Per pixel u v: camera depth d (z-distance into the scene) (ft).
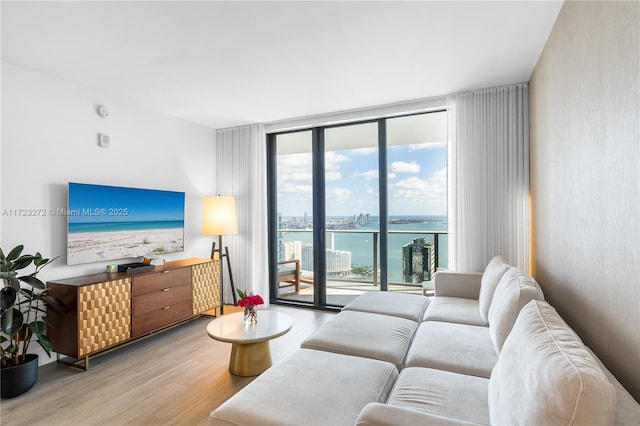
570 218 6.44
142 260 12.64
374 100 12.66
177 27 7.68
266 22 7.50
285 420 4.50
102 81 10.73
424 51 8.87
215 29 7.77
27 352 9.59
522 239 11.03
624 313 4.17
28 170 9.70
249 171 15.93
